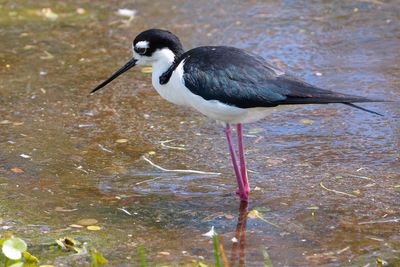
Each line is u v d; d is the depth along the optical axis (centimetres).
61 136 1137
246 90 920
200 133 1149
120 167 1049
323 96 897
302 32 1501
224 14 1591
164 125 1177
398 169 1021
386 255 828
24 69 1368
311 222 903
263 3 1647
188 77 953
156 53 1012
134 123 1184
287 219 912
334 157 1062
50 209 937
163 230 892
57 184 1002
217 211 937
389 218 905
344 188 977
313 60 1382
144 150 1098
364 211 923
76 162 1061
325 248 846
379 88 1264
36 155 1077
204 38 1473
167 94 1010
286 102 908
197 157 1077
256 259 827
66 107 1233
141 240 868
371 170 1021
